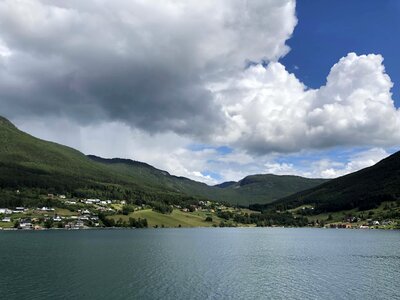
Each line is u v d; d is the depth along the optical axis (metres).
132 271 115.00
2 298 81.25
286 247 198.88
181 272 114.25
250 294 86.69
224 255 160.62
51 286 92.69
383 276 109.00
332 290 90.69
